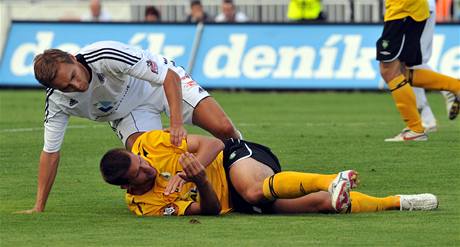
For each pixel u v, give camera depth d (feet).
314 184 68.95
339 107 161.17
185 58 192.13
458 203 77.71
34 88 198.08
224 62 190.90
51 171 77.10
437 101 172.14
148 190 73.05
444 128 126.82
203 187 70.59
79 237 66.13
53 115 76.64
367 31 186.80
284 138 118.52
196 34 192.95
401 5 110.52
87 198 82.69
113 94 77.05
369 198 73.56
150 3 230.89
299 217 71.92
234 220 70.95
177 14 229.66
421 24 111.75
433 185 86.84
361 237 65.05
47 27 198.90
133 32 195.11
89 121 139.85
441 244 63.00
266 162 72.90
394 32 111.34
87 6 233.35
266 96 181.37
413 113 112.98
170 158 72.18
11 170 98.17
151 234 66.69
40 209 76.54
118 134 82.07
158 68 72.74
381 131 124.88
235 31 191.72
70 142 117.39
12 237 66.44
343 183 67.00
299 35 189.16
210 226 68.95
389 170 94.68
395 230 67.10
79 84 70.54
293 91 187.73
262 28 190.70
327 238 64.85
